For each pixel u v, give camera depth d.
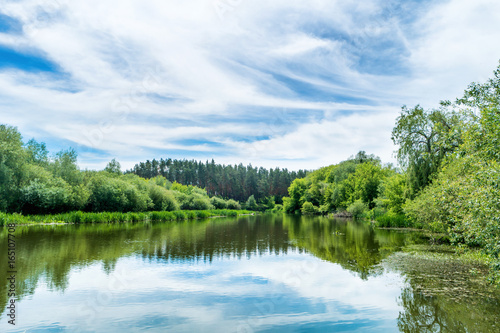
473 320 8.88
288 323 8.51
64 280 12.20
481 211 8.66
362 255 18.23
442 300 10.47
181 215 53.97
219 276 13.16
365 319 8.90
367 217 53.78
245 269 14.45
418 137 29.09
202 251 19.00
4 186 35.41
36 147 45.62
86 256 16.75
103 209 46.56
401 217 37.00
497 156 9.24
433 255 18.31
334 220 54.31
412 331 8.10
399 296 10.81
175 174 111.44
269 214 84.12
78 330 7.91
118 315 8.93
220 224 42.41
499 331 8.14
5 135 37.69
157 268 14.37
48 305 9.57
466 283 12.46
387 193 40.00
